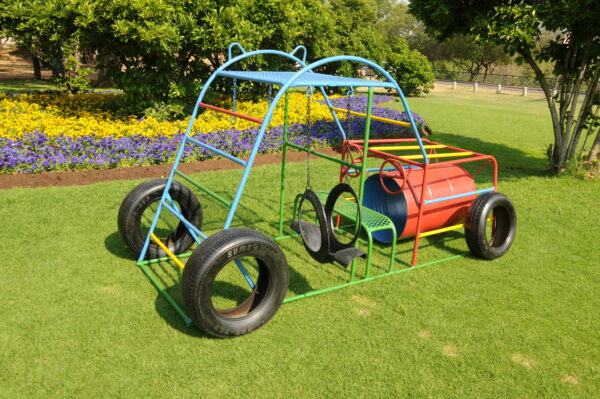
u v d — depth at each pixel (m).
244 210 6.29
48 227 5.32
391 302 4.19
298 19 15.54
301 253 5.12
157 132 8.82
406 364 3.36
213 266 3.29
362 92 26.83
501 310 4.18
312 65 3.75
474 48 52.84
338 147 10.60
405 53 28.86
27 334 3.46
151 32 9.34
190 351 3.37
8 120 8.81
